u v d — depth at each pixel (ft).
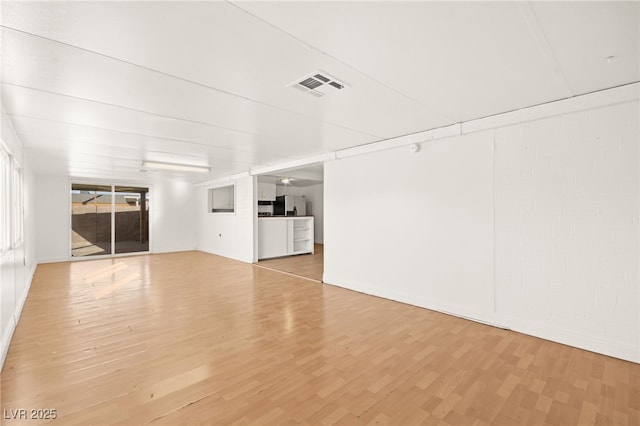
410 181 13.52
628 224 8.43
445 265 12.34
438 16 5.31
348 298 14.39
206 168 22.88
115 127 11.68
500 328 10.68
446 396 6.75
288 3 4.91
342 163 16.60
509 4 4.99
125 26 5.47
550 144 9.73
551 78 7.88
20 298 13.19
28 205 17.99
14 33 5.61
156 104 9.40
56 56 6.50
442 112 10.46
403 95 8.93
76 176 25.61
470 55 6.70
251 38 5.95
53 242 24.70
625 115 8.45
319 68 7.27
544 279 9.86
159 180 29.81
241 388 7.05
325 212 17.65
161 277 18.89
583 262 9.14
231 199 32.99
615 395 6.79
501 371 7.80
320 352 8.83
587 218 9.07
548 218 9.78
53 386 7.09
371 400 6.61
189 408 6.33
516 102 9.54
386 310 12.63
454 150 12.05
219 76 7.59
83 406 6.37
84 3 4.80
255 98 9.03
